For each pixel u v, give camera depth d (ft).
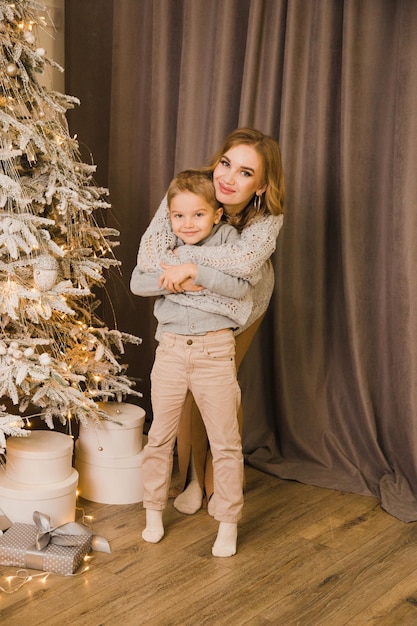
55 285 8.14
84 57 11.90
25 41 8.08
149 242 7.82
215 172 7.84
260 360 10.59
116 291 12.09
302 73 9.71
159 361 7.80
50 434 8.45
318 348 10.17
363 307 9.73
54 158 8.00
